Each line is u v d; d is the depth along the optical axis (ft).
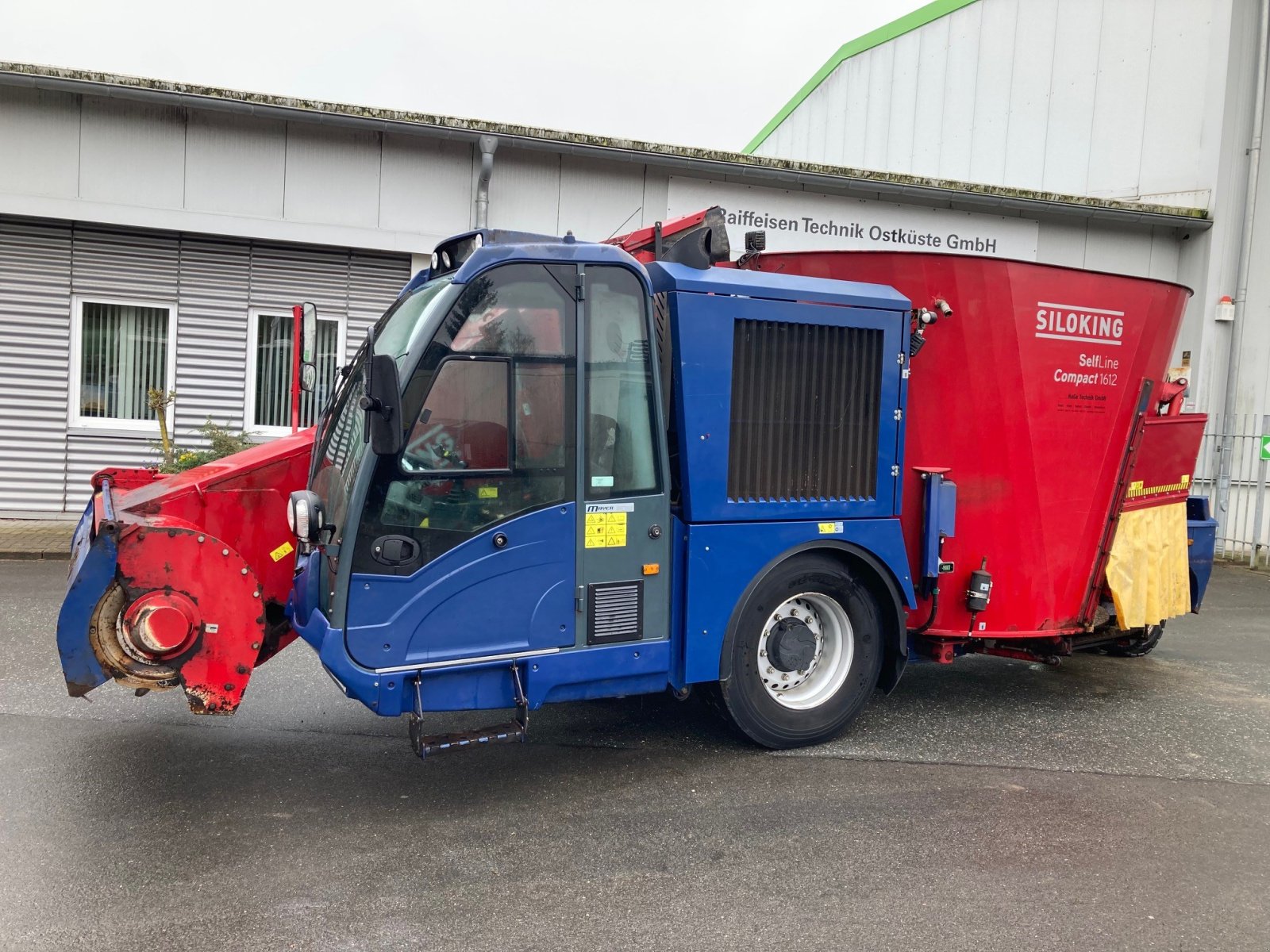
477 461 11.96
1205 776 14.16
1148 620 18.02
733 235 37.22
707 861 10.91
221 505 13.76
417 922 9.40
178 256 34.19
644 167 36.01
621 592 13.03
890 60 53.47
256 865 10.56
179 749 14.23
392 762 13.96
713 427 13.50
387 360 10.87
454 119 33.40
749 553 13.89
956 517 16.06
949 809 12.61
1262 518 38.78
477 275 11.85
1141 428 17.46
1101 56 43.65
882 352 14.96
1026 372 16.12
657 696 17.72
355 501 11.35
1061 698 18.45
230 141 32.99
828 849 11.29
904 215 38.78
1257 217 40.50
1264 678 20.33
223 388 35.24
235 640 12.05
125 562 11.53
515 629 12.32
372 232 34.27
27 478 34.32
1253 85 39.96
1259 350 41.01
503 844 11.26
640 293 12.98
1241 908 10.06
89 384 34.50
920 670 20.67
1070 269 16.34
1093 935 9.43
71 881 10.07
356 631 11.41
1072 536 16.89
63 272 33.53
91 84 30.89
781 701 14.75
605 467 12.82
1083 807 12.82
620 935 9.25
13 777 12.91
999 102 47.60
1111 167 43.60
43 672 17.70
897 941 9.23
